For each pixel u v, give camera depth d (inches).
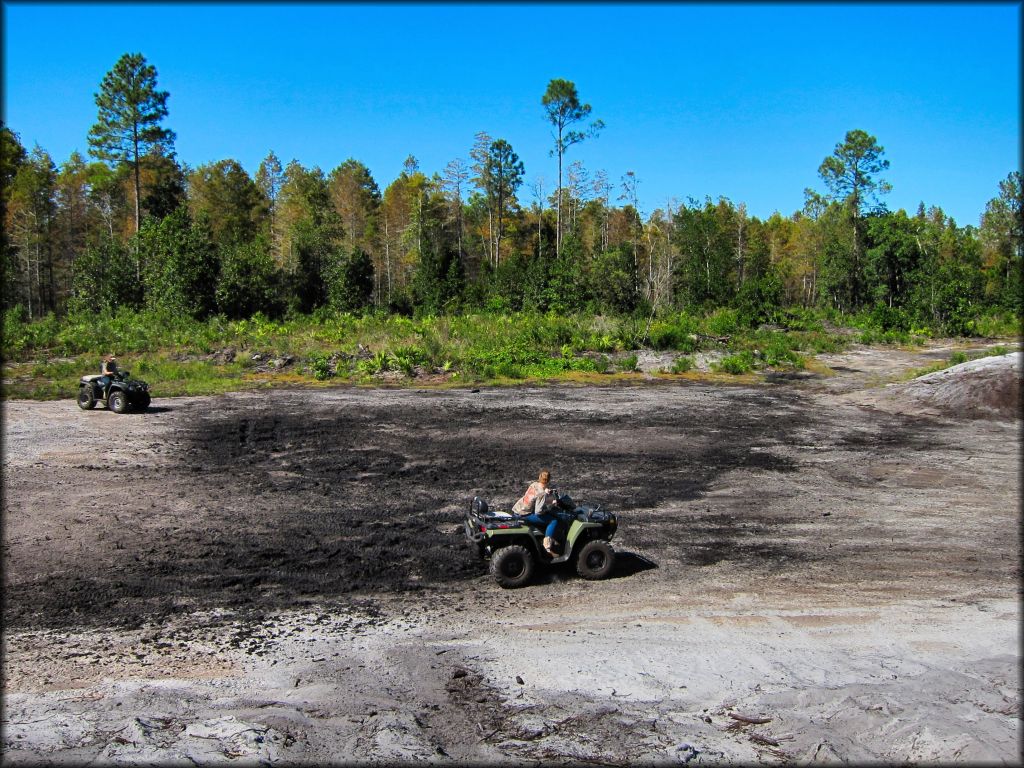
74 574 379.2
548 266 2102.6
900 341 1824.6
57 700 262.1
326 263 2306.8
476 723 255.6
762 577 398.6
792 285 4030.5
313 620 337.1
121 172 2292.1
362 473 600.1
